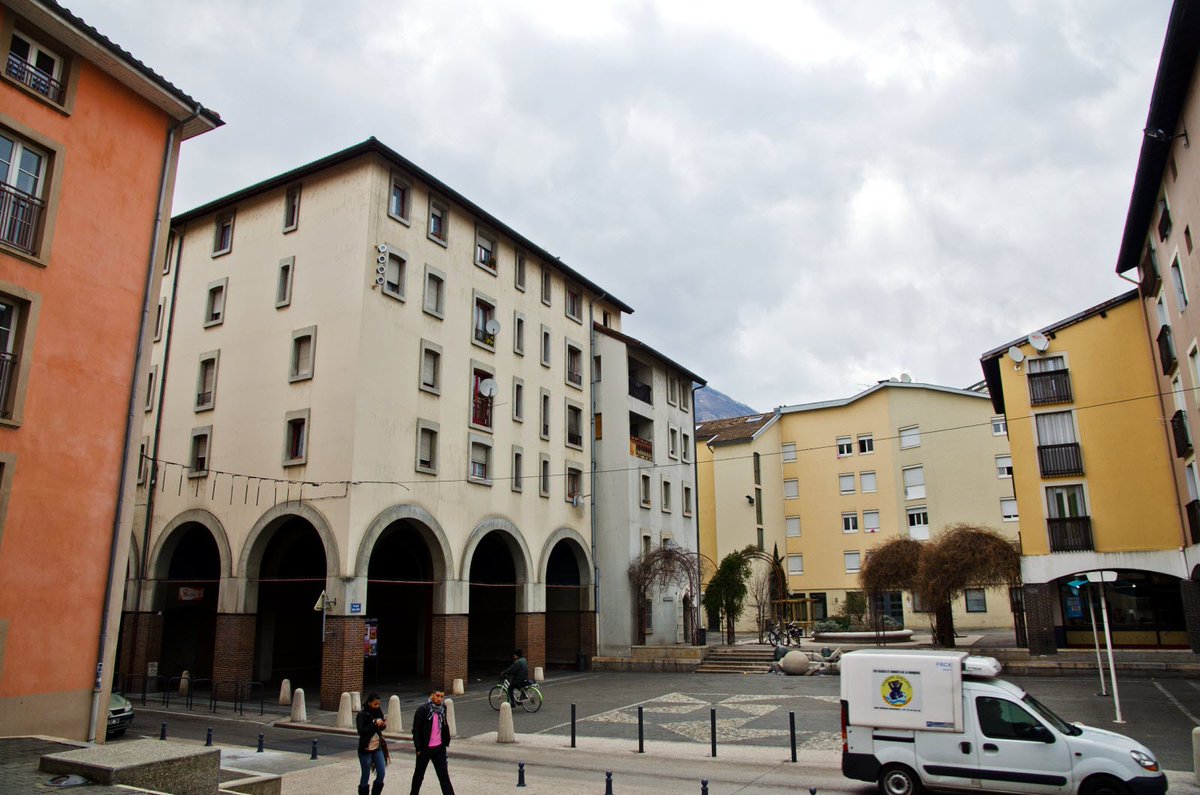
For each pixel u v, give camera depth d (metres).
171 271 28.30
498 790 12.29
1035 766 10.41
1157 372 26.06
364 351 23.14
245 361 25.34
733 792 11.95
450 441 26.14
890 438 49.31
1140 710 17.75
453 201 27.75
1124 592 27.69
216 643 23.25
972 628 44.25
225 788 10.02
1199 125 17.86
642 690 24.72
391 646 32.59
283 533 26.55
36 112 14.01
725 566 34.31
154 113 16.20
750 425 53.03
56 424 13.77
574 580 33.59
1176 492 25.30
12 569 12.95
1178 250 21.03
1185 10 16.06
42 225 13.91
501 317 29.67
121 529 14.62
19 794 8.29
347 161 24.89
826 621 42.44
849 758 11.47
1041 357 28.30
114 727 16.66
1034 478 27.31
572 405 33.59
